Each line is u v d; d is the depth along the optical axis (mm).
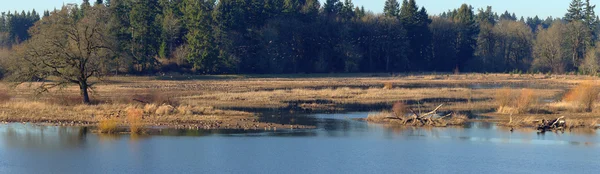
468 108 53188
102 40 52719
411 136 36312
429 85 94188
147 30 114375
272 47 126938
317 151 31156
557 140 35094
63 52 50500
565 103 52750
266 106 55406
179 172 26484
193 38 117000
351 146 32656
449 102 59469
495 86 90938
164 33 121812
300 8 147250
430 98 64875
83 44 51500
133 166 27469
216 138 34875
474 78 117938
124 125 39625
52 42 50406
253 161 28656
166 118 42250
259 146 32406
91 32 51781
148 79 101750
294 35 133875
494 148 32312
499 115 47562
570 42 141000
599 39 169375
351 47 136375
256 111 50875
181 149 31391
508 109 49438
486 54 153000
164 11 129375
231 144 32938
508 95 53094
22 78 51031
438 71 150250
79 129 37844
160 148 31609
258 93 69125
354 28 145875
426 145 33125
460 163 28656
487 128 40062
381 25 145750
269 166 27703
